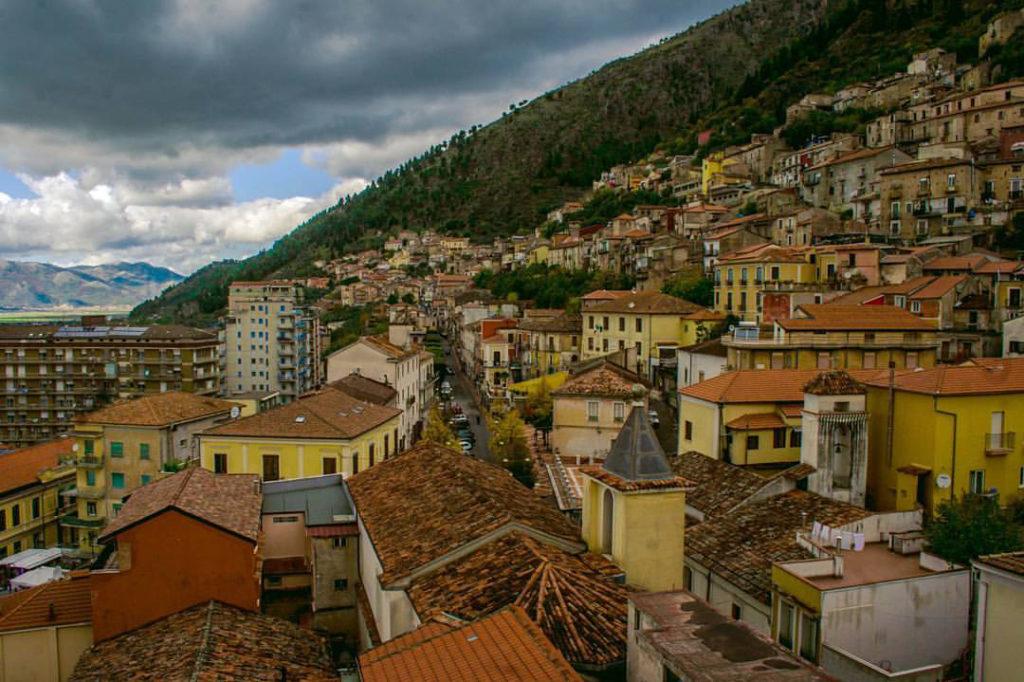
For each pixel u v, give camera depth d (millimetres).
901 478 41750
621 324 98875
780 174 157625
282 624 28422
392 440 63750
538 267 183375
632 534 25250
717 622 17969
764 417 47906
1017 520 38438
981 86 142375
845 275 90812
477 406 121000
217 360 139625
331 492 38094
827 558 28250
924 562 29047
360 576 32656
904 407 42156
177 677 21922
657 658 16781
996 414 40844
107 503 66500
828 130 166125
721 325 89750
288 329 163375
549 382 95375
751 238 113812
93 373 133625
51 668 28828
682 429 53531
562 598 21094
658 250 126875
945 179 102875
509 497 30188
